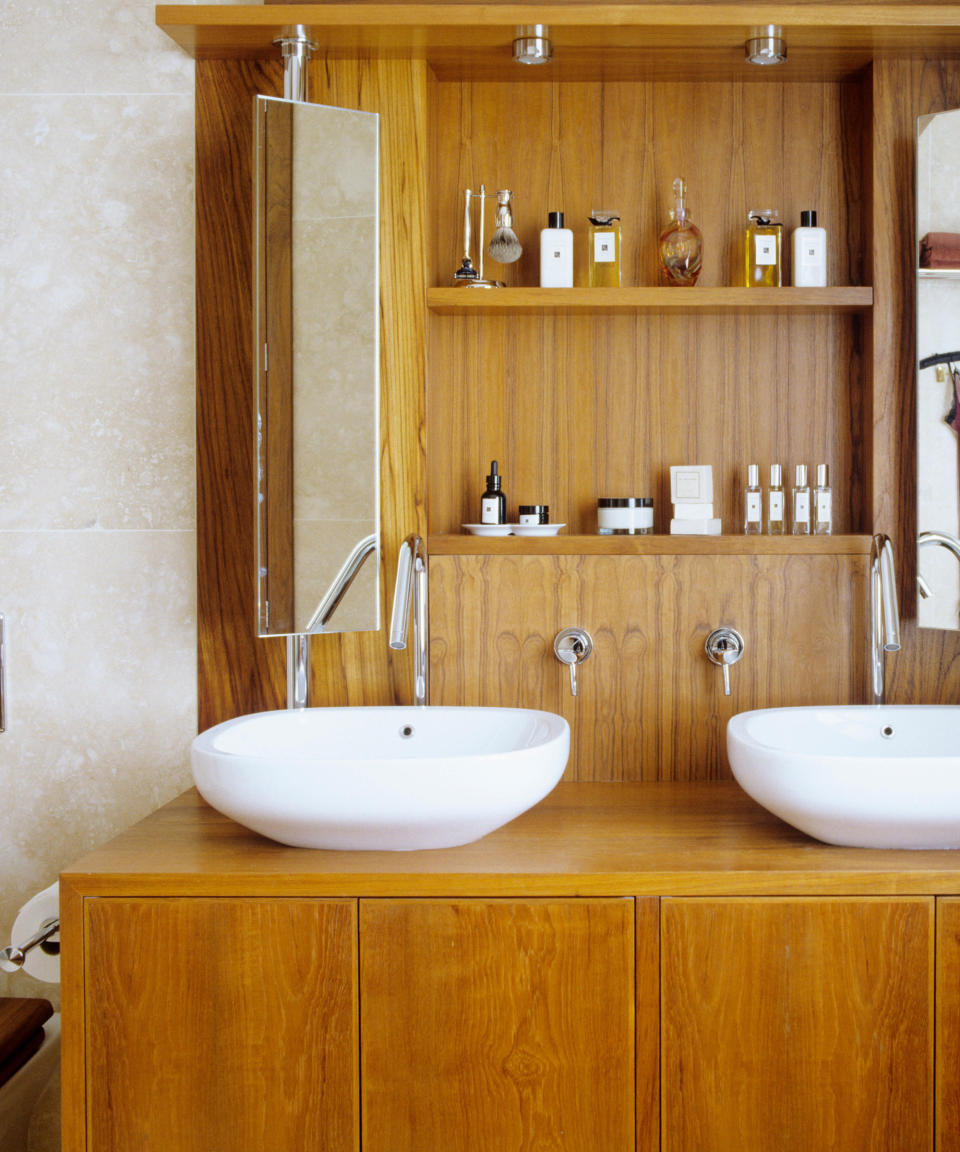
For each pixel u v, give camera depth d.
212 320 1.76
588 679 1.76
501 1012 1.32
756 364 1.85
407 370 1.73
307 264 1.64
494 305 1.72
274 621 1.65
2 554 1.80
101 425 1.79
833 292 1.72
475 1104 1.33
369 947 1.32
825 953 1.33
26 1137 1.72
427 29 1.63
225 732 1.52
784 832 1.49
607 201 1.85
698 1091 1.33
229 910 1.32
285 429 1.65
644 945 1.32
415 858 1.38
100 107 1.77
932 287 1.72
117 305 1.78
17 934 1.55
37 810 1.82
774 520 1.79
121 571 1.80
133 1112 1.33
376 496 1.68
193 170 1.78
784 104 1.83
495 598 1.76
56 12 1.77
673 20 1.60
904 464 1.76
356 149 1.65
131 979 1.33
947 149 1.71
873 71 1.74
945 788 1.31
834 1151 1.33
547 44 1.65
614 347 1.85
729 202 1.84
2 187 1.78
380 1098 1.33
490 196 1.85
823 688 1.76
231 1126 1.33
